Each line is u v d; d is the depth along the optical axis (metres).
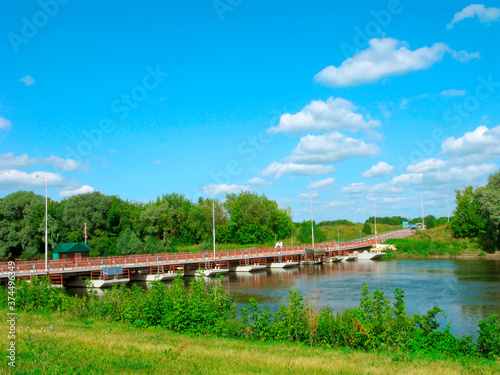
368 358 14.94
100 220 100.56
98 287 54.06
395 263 78.62
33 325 19.05
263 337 18.64
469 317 29.95
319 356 15.08
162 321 20.50
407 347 16.48
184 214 110.19
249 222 118.94
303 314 19.09
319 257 86.81
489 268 64.06
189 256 70.12
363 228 152.38
